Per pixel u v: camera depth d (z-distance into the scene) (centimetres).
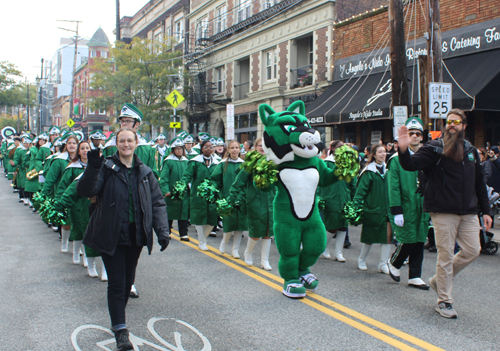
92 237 388
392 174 575
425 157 460
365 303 518
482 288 584
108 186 390
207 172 827
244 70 2527
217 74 2722
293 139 514
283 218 533
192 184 827
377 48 1605
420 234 573
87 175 371
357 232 1049
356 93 1587
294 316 474
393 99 1077
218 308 498
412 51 1472
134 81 2656
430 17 1030
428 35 1035
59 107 7294
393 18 1058
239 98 2523
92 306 504
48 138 1230
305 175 530
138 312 484
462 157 450
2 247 819
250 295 546
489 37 1260
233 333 427
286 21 2041
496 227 1020
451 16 1378
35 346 398
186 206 897
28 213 1262
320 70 1859
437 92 966
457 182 452
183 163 938
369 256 786
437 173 462
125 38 4069
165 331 431
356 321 460
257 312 486
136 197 399
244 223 739
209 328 440
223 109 2623
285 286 545
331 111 1574
